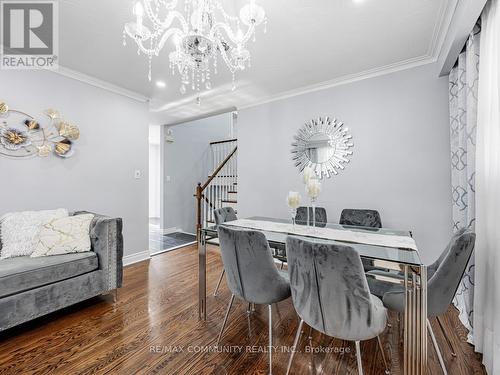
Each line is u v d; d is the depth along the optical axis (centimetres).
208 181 491
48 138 267
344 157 304
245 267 158
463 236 134
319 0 173
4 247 214
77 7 181
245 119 394
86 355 162
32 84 255
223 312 218
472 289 178
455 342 175
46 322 201
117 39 222
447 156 246
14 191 244
